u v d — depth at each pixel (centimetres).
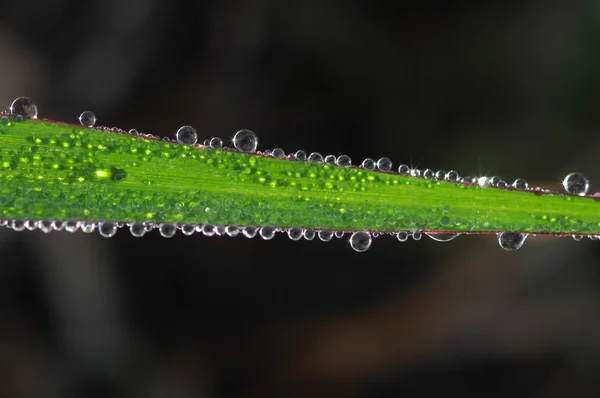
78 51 17
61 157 13
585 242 17
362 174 13
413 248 18
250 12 17
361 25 18
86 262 17
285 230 13
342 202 13
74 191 13
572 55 17
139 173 13
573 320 16
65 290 16
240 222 13
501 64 18
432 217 13
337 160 13
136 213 13
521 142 17
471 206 13
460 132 17
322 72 18
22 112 13
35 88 17
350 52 18
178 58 17
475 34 18
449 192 13
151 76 17
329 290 18
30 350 16
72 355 16
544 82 17
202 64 17
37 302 16
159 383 16
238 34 17
